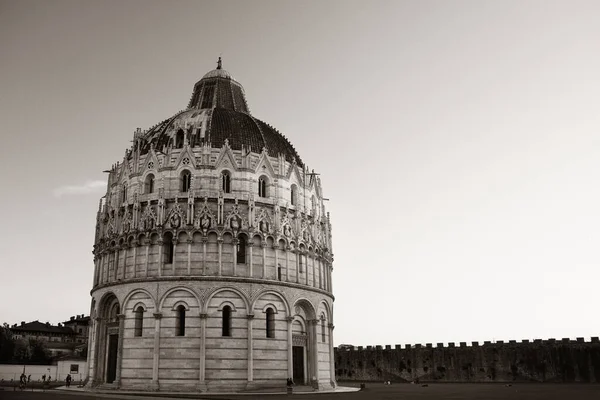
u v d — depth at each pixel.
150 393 63.09
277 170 81.25
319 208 88.12
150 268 72.12
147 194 76.44
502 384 98.19
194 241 72.50
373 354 126.00
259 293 72.12
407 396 59.91
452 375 113.56
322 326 81.56
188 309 69.44
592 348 100.12
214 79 97.38
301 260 79.31
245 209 75.94
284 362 72.06
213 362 67.94
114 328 74.75
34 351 146.25
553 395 59.91
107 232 79.44
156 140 83.12
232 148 80.56
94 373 74.31
